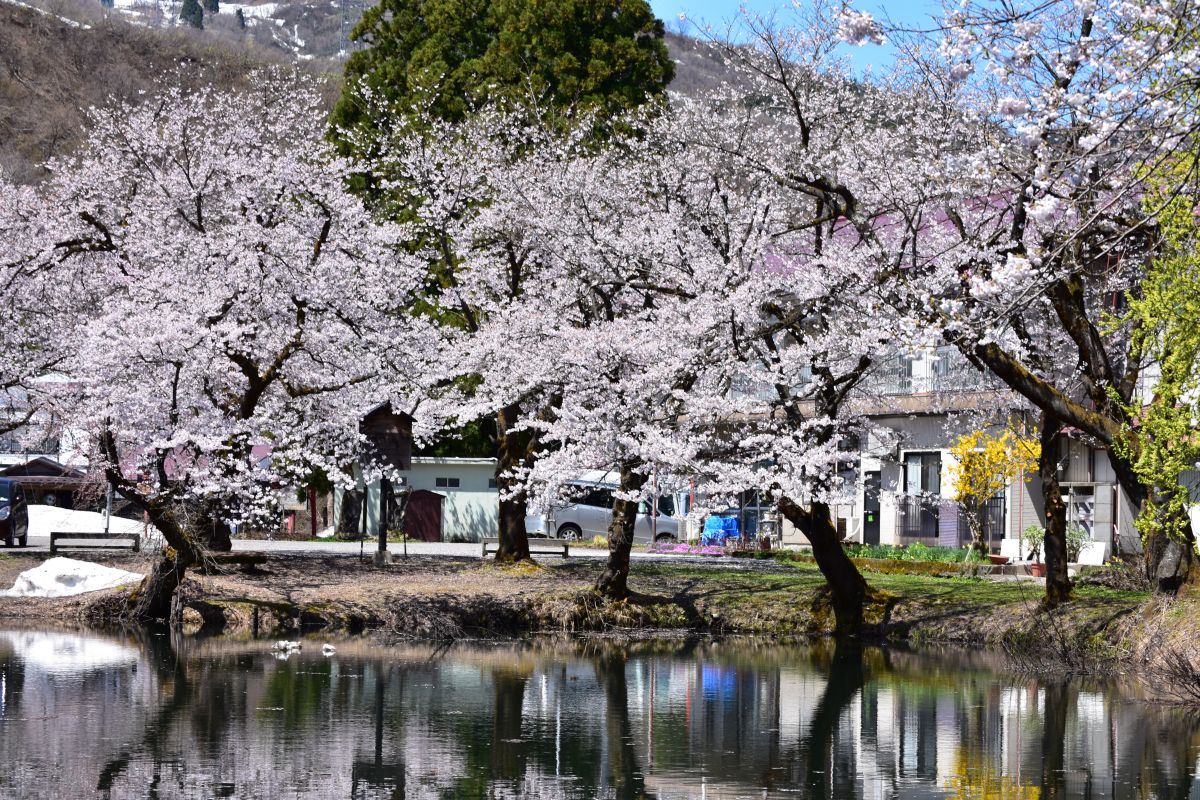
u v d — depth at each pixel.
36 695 15.70
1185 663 16.12
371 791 11.42
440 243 28.16
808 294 19.53
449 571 27.80
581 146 26.11
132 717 14.45
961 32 8.46
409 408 24.64
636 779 11.97
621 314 23.27
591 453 20.73
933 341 14.73
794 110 20.78
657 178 22.19
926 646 21.16
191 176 23.73
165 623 22.95
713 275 20.23
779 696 16.55
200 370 20.33
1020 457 28.05
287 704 15.45
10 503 34.06
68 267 24.00
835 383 20.47
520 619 23.36
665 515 39.94
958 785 11.84
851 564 22.83
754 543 37.84
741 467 20.12
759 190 21.14
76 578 24.80
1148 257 17.53
